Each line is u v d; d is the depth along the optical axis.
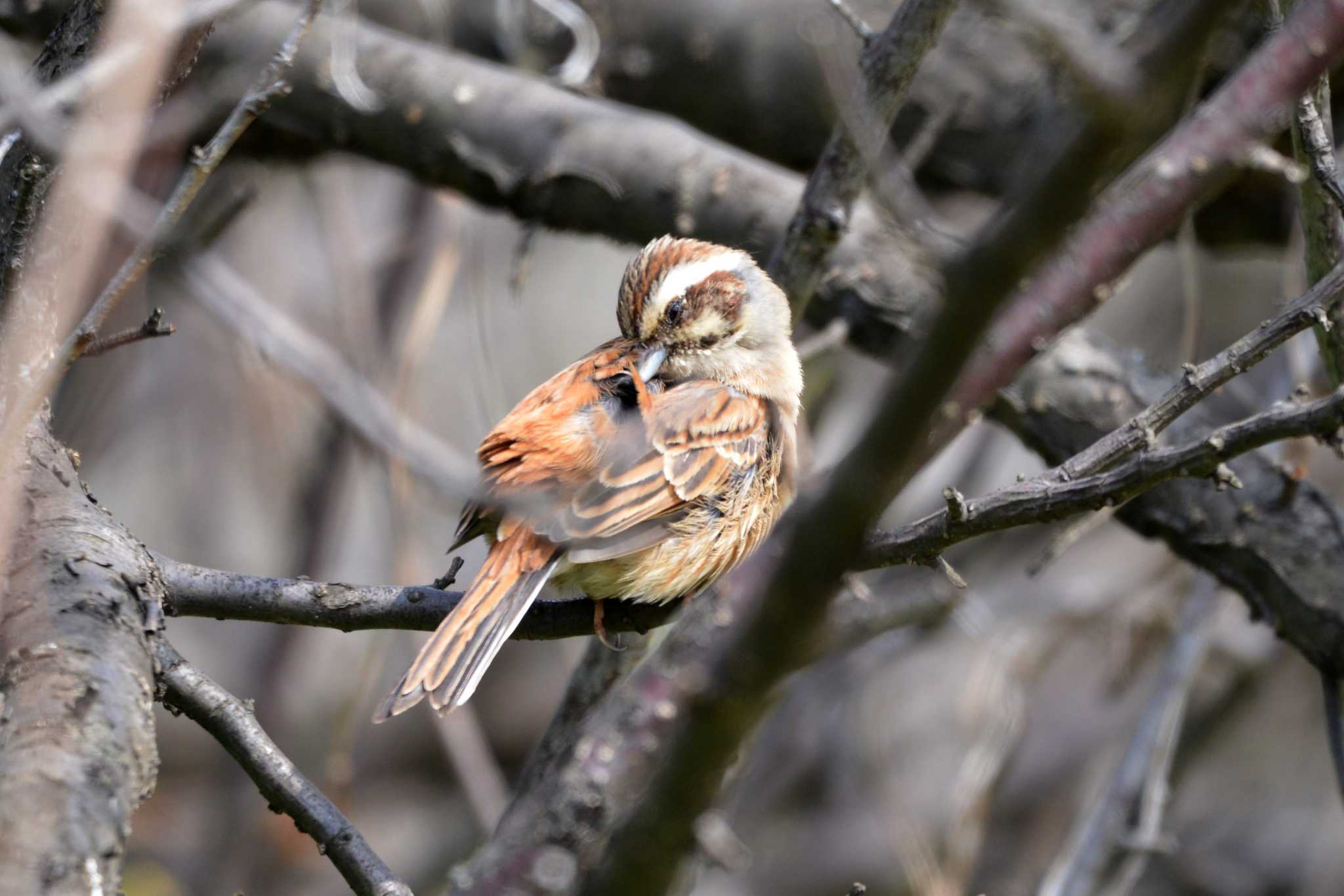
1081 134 4.09
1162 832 16.02
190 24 6.50
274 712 16.20
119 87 5.78
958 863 12.20
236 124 5.77
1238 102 5.24
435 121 11.84
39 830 5.00
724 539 8.16
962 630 14.77
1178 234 10.64
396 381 14.30
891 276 10.51
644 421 8.00
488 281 19.47
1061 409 10.29
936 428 4.98
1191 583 12.56
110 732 5.44
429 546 17.95
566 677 18.91
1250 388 12.99
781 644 5.10
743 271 9.37
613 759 9.62
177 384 18.03
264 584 7.13
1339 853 16.75
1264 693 15.90
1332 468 16.30
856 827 15.63
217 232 12.64
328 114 12.02
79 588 6.02
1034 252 4.25
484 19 13.59
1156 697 11.40
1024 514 6.11
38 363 6.69
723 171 11.34
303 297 17.19
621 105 12.70
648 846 5.54
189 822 17.05
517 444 7.77
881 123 8.29
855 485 4.76
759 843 15.72
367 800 18.16
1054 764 15.77
